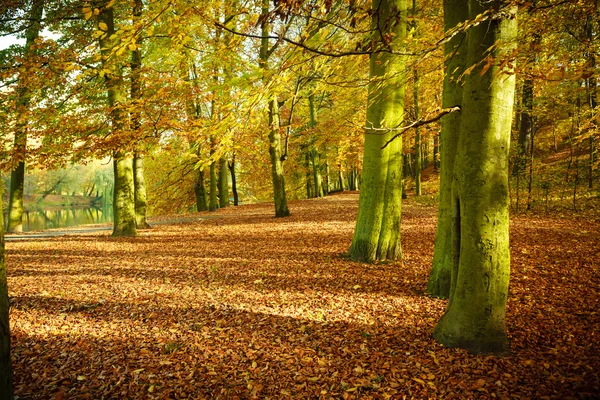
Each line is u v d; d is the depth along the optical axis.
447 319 4.55
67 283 7.37
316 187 28.80
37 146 10.44
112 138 9.23
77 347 4.62
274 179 17.19
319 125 17.23
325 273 7.59
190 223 17.22
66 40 11.20
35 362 4.25
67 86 9.66
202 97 8.98
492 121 3.95
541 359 4.07
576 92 12.36
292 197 36.66
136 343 4.72
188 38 4.04
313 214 17.34
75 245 11.84
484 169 4.03
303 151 29.55
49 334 5.00
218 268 8.38
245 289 6.79
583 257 7.69
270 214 18.89
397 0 7.20
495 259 4.14
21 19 10.30
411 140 20.58
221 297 6.38
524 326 4.90
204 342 4.73
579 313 5.13
